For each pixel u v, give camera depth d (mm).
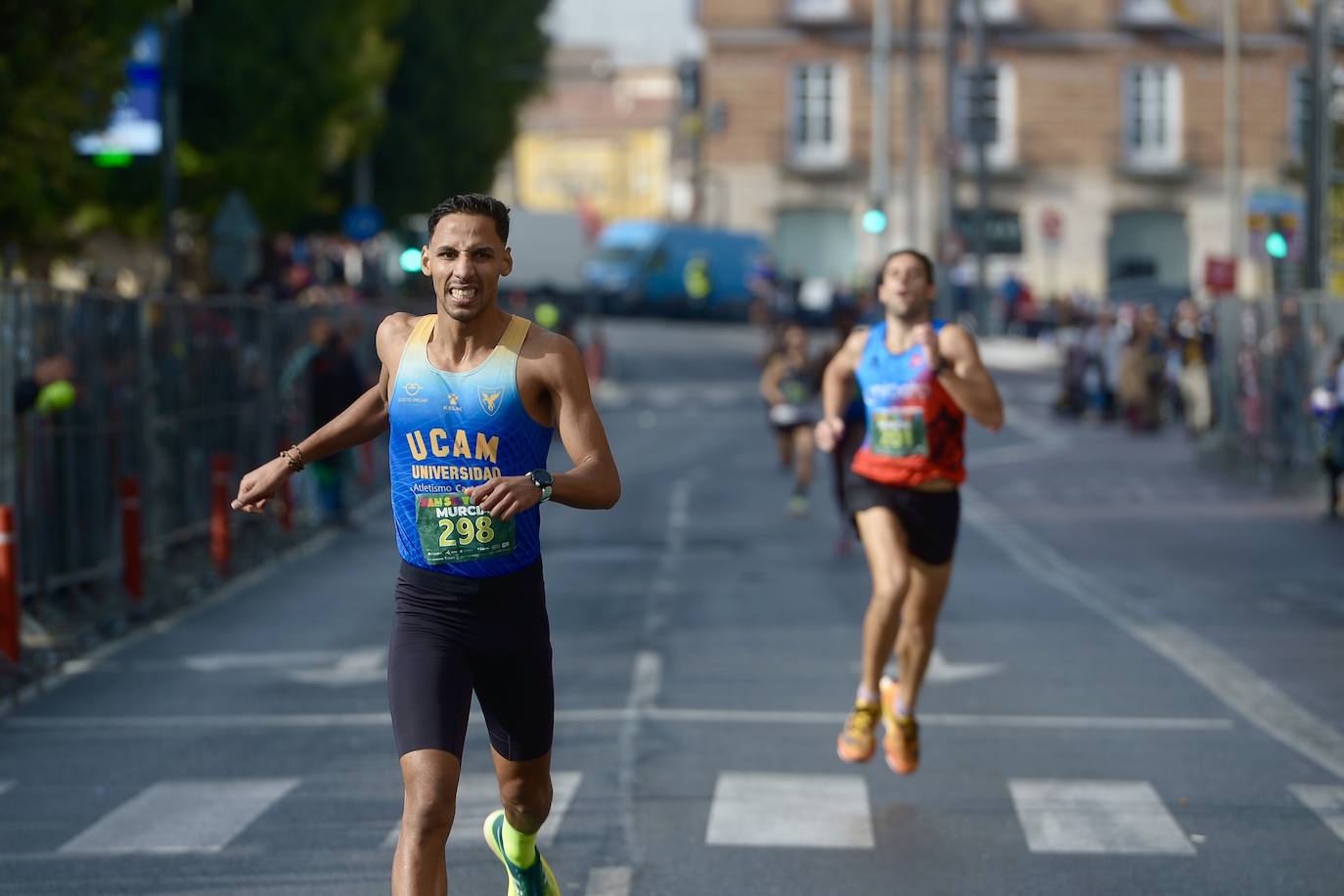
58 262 68375
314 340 54625
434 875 13367
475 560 14016
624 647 33531
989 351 135875
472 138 135500
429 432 14008
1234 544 51156
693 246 170750
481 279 13844
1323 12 67562
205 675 31266
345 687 29969
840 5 175875
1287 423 66750
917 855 19672
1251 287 171375
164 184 67438
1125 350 94312
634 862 19328
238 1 84062
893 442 22359
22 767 24250
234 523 49344
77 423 37062
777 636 34750
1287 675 30859
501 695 14391
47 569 35156
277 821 21156
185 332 45562
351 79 88375
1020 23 174875
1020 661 32125
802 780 23156
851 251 177625
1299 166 143875
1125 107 176125
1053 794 22438
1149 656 32719
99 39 49031
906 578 22141
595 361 121062
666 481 68500
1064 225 176375
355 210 97312
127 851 19891
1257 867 19219
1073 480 70812
